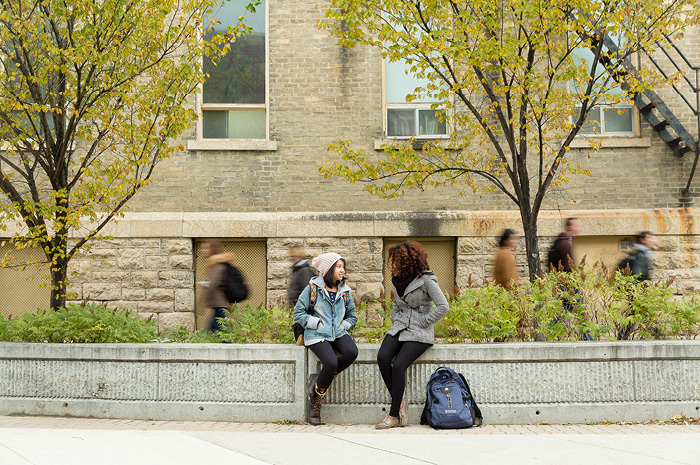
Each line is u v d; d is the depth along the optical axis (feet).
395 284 19.74
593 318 22.76
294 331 20.53
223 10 38.01
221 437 17.31
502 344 20.08
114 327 22.47
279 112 37.55
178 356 20.54
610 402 19.88
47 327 22.21
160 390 20.63
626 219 36.55
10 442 16.60
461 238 36.47
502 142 36.73
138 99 24.48
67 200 25.02
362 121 37.47
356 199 37.04
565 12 24.81
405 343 19.36
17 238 24.75
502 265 29.78
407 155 28.07
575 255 37.27
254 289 37.09
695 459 14.58
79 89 23.97
